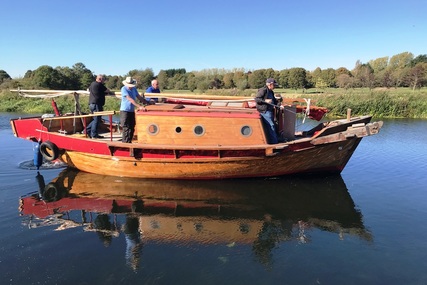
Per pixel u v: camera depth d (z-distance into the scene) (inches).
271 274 190.9
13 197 306.8
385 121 925.2
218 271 193.2
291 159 333.1
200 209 284.8
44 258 203.8
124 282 181.5
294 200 305.1
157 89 437.4
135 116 348.5
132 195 314.5
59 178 360.8
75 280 182.7
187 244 224.4
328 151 332.5
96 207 287.1
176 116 333.4
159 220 263.3
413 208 286.0
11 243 221.5
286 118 354.9
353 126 313.7
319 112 410.0
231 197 311.0
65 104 1258.6
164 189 329.7
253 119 326.3
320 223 259.0
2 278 183.6
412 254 212.5
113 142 340.8
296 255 211.8
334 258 208.2
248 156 327.9
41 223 253.4
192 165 337.4
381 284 182.5
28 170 390.3
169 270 193.5
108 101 1251.2
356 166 414.6
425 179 363.3
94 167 366.9
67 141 366.6
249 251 216.5
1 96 1451.8
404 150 506.6
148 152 338.0
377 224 256.5
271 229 249.0
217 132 331.3
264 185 340.5
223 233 241.9
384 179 363.9
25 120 386.9
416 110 1045.8
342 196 313.6
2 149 504.7
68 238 229.9
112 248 217.0
